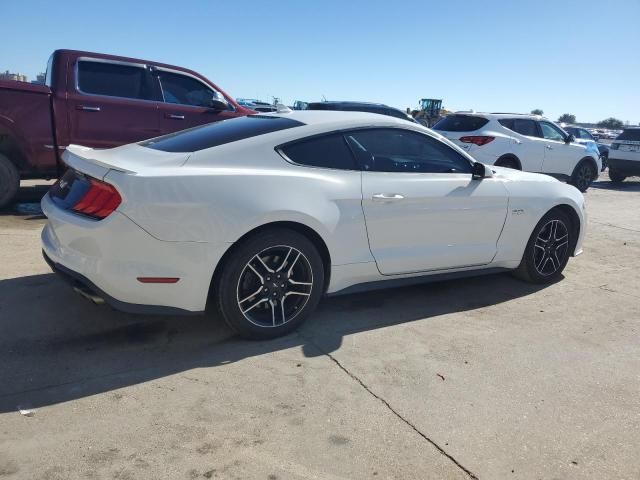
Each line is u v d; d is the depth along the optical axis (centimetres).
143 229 302
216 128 392
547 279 507
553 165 1130
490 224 441
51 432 250
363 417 275
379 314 412
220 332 363
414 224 397
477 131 1045
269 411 276
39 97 655
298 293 356
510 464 247
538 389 313
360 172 378
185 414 269
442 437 263
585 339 388
